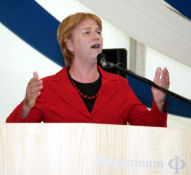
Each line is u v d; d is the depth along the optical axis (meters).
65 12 4.43
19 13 4.26
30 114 2.87
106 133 1.92
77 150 1.91
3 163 1.90
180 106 4.40
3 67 4.29
